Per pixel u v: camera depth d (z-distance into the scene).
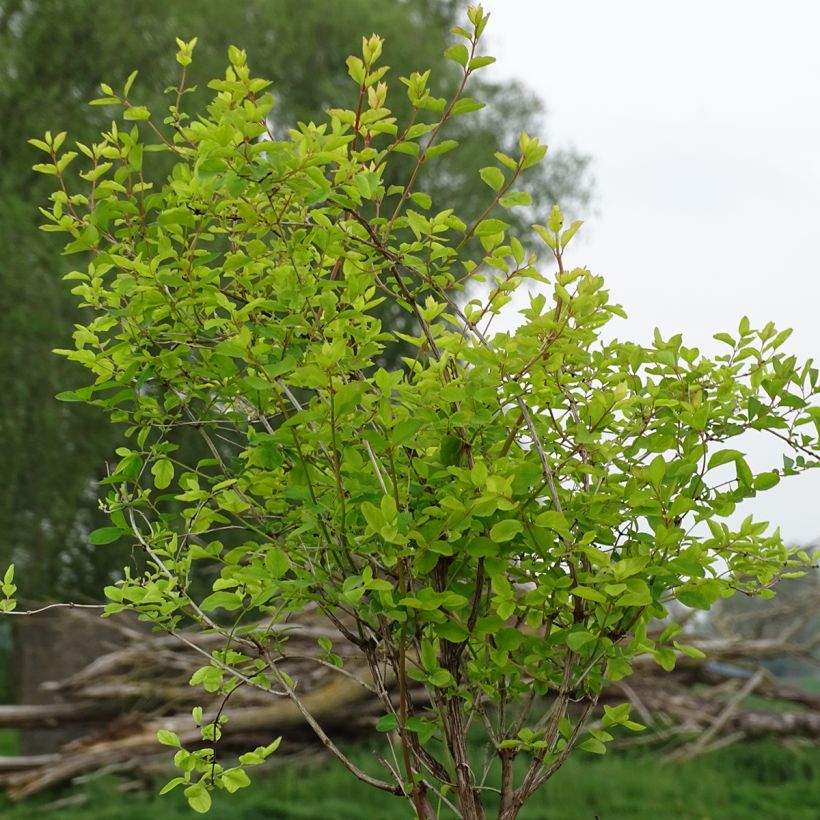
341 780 8.80
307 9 16.39
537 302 2.48
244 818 8.11
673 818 8.23
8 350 11.81
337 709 9.33
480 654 2.93
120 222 2.91
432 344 2.62
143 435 2.93
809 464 2.74
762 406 2.81
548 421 2.83
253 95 2.53
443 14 20.89
